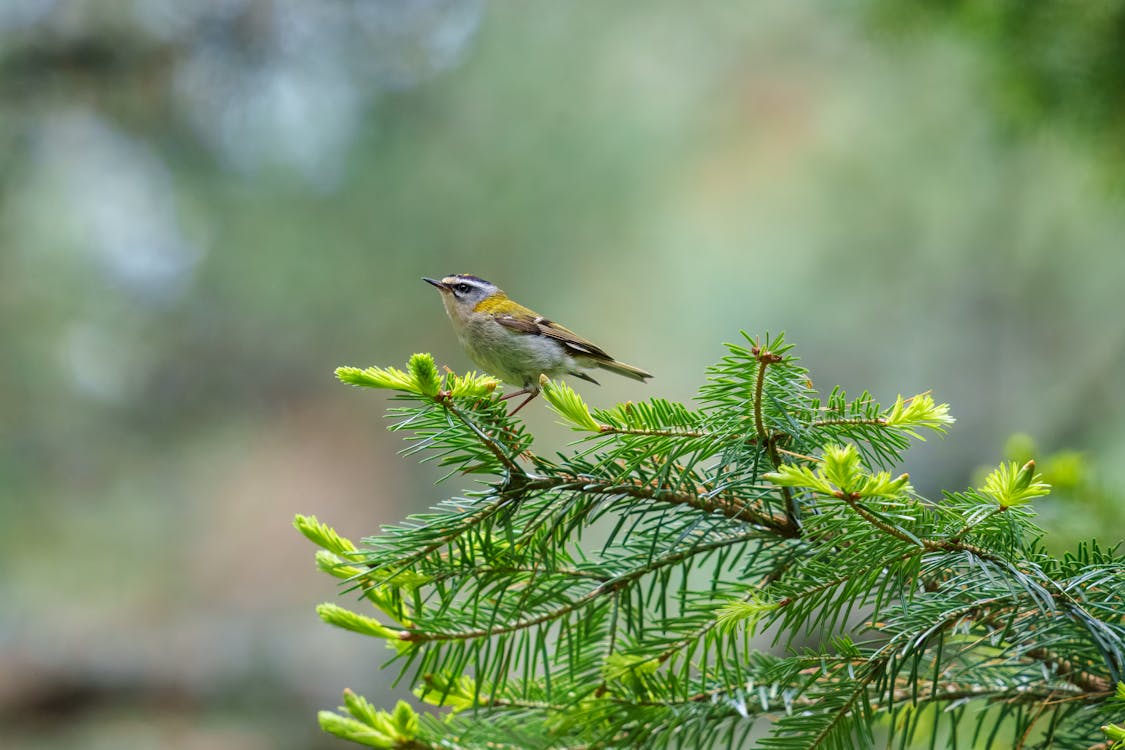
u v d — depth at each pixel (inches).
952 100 505.7
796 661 129.1
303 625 642.8
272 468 702.5
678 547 136.9
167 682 609.0
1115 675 111.9
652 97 591.5
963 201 527.2
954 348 546.9
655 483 138.9
